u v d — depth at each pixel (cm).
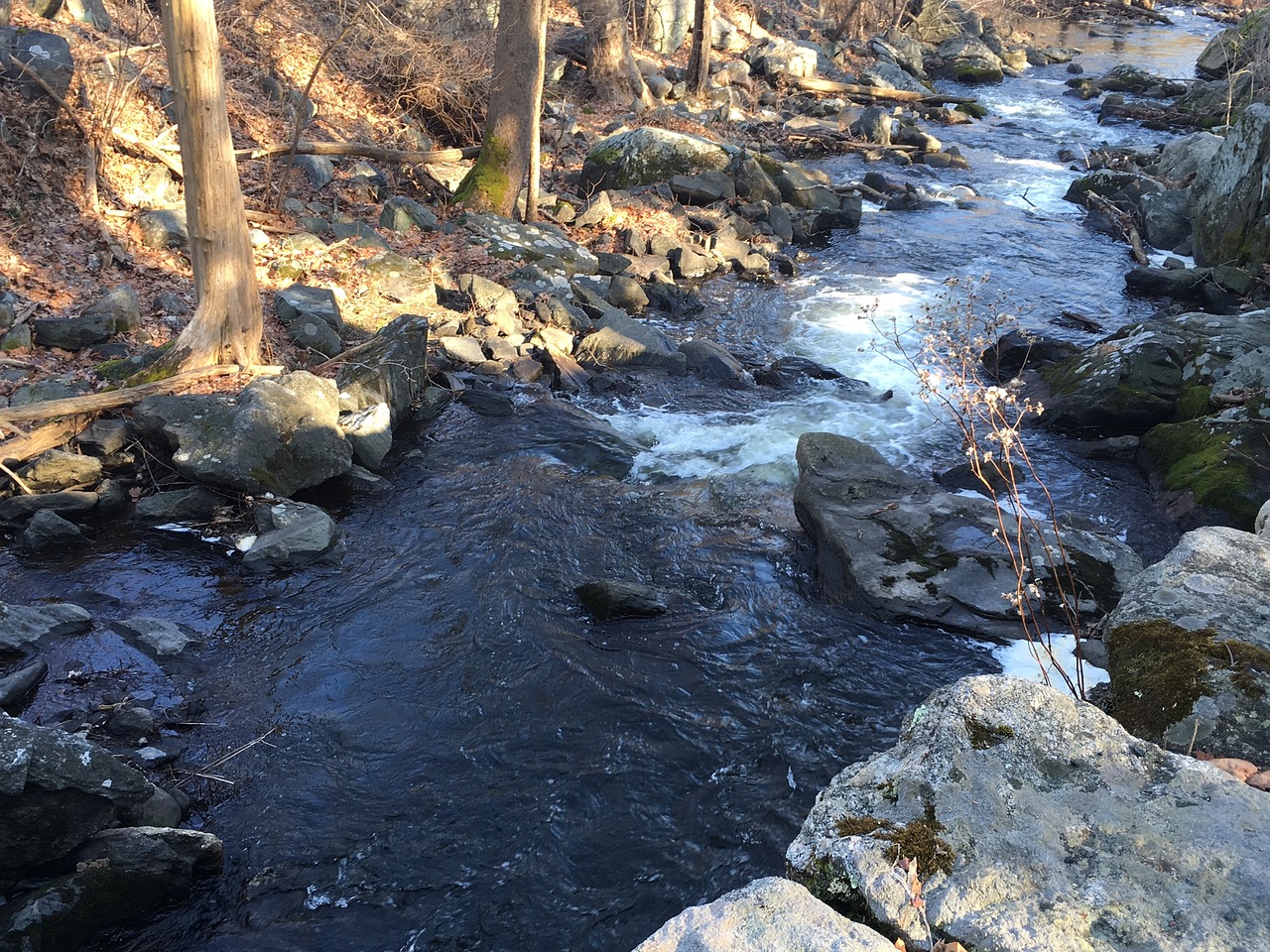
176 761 687
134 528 958
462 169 1905
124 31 1686
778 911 284
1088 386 1190
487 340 1332
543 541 954
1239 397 1100
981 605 825
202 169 1063
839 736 714
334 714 738
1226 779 321
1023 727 343
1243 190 1619
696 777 678
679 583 895
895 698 752
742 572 912
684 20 2952
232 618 840
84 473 981
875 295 1625
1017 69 3566
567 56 2566
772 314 1548
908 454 1136
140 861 577
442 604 863
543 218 1802
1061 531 901
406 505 1018
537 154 1703
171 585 880
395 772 687
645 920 574
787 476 1074
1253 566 530
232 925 575
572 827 640
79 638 791
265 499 974
